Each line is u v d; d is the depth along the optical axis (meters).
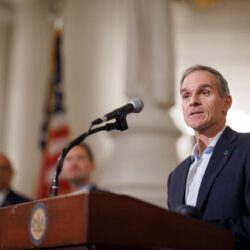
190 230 5.72
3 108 25.67
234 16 23.95
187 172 7.49
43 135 21.25
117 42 24.06
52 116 21.34
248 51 23.62
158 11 20.05
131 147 18.81
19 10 26.22
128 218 5.31
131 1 20.22
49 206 5.46
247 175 6.77
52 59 22.34
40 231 5.50
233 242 6.02
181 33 24.16
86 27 24.48
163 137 18.97
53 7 25.20
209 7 24.06
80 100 23.91
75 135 23.58
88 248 5.19
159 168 18.39
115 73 23.89
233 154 7.01
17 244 5.79
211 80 7.32
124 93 19.73
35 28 25.64
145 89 19.44
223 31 23.94
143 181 18.09
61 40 22.67
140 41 19.88
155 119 18.95
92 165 13.78
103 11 24.45
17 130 24.78
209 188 6.87
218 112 7.28
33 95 24.95
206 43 23.94
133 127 18.88
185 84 7.39
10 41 26.30
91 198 5.14
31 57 25.34
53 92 21.77
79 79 24.06
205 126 7.27
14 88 25.44
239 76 23.50
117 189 18.20
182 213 6.07
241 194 6.76
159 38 19.78
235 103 23.22
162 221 5.53
